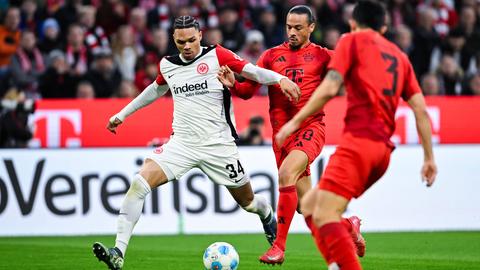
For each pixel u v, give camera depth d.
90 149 41.31
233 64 26.50
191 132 26.92
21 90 46.12
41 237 39.97
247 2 59.53
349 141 20.61
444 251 34.16
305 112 20.08
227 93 27.17
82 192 41.09
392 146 21.00
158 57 52.25
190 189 41.34
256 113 46.19
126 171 41.44
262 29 55.62
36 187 40.91
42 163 41.03
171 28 53.19
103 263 30.27
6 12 54.69
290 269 28.88
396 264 30.05
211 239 39.00
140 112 45.75
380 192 42.16
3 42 50.50
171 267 29.47
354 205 41.97
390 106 20.92
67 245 36.34
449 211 42.56
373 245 36.34
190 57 26.66
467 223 42.66
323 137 28.03
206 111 26.84
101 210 41.12
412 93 21.42
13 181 40.81
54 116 45.56
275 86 28.08
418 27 55.81
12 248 35.31
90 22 53.97
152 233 40.91
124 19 55.78
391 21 59.03
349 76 20.97
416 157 42.47
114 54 52.38
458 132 47.19
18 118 45.16
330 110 45.59
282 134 19.92
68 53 52.12
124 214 26.22
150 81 50.31
